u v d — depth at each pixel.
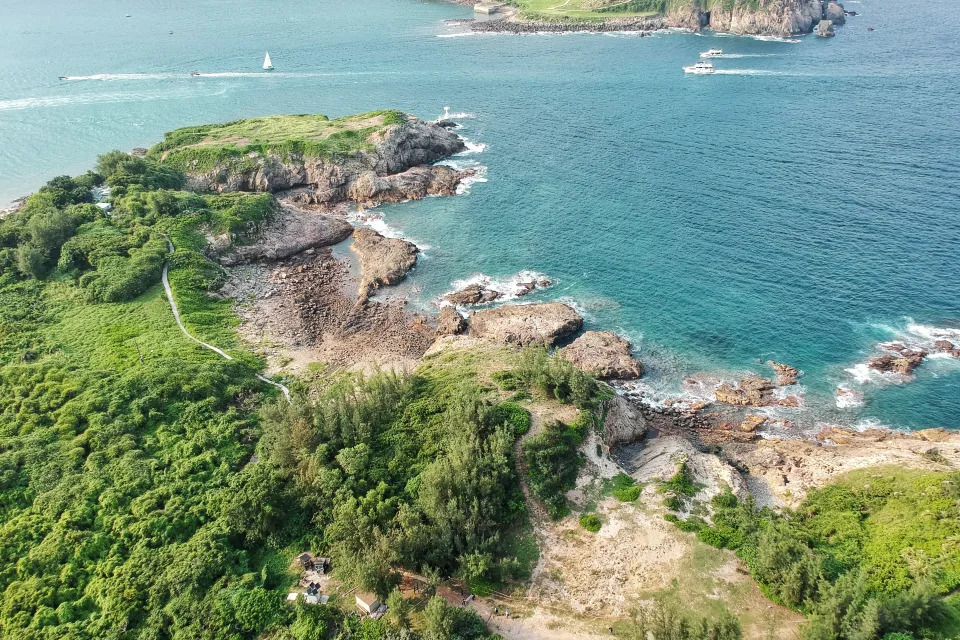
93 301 96.94
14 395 75.00
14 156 159.00
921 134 147.88
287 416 68.94
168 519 59.00
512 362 81.19
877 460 69.31
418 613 51.28
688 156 148.38
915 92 177.62
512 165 153.12
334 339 97.69
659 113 177.62
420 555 55.03
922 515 57.16
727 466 69.56
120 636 49.56
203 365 82.25
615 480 66.38
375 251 119.44
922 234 110.06
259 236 120.75
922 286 98.69
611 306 102.12
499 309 100.94
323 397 72.75
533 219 129.12
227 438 70.38
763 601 51.97
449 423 66.56
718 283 104.50
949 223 112.19
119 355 84.00
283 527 59.25
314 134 153.88
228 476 64.38
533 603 53.53
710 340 93.50
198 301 100.62
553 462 63.97
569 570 56.50
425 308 104.81
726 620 46.00
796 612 50.56
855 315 94.88
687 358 90.75
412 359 92.25
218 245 114.94
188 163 142.25
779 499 67.31
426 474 59.69
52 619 51.16
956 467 65.50
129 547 57.28
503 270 113.62
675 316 98.69
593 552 58.03
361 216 135.12
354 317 103.12
